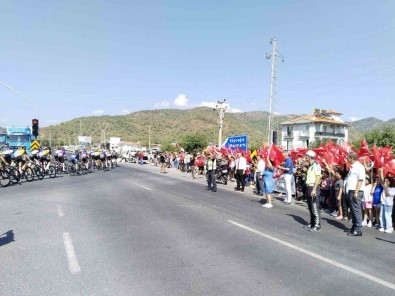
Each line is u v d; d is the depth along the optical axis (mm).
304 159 12945
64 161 24266
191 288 4172
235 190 15867
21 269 4734
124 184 16938
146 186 16266
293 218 9070
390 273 4887
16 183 15891
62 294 3945
